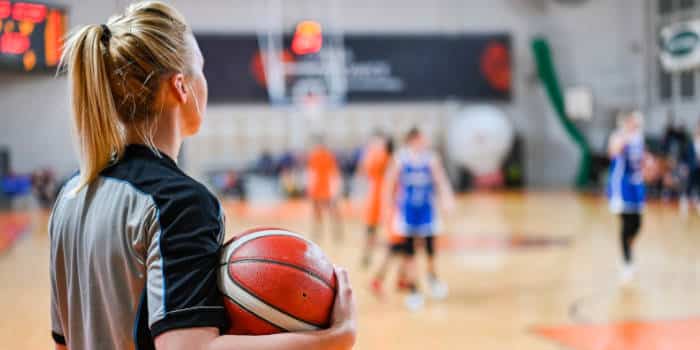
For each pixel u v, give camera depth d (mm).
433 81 19906
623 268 7625
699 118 16844
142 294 1076
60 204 1239
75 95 1163
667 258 8281
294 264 1080
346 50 19469
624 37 19219
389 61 19672
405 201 6301
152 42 1139
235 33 18797
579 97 19547
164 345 985
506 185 20234
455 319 5477
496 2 20406
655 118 18297
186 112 1231
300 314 1060
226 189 17969
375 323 5379
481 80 20109
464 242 9852
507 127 19375
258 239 1106
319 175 10898
